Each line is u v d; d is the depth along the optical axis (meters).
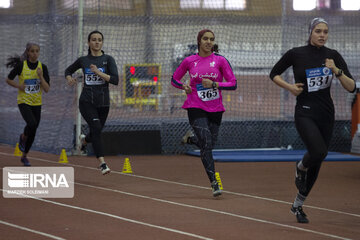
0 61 23.67
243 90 28.83
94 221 9.02
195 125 11.23
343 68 9.08
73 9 18.80
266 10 34.09
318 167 8.95
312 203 11.08
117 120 22.62
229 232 8.40
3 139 22.09
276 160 17.89
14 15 22.91
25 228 8.47
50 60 20.48
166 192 12.02
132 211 9.89
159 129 20.05
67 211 9.79
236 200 11.20
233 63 30.33
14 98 21.94
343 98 26.72
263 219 9.42
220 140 20.81
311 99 8.95
